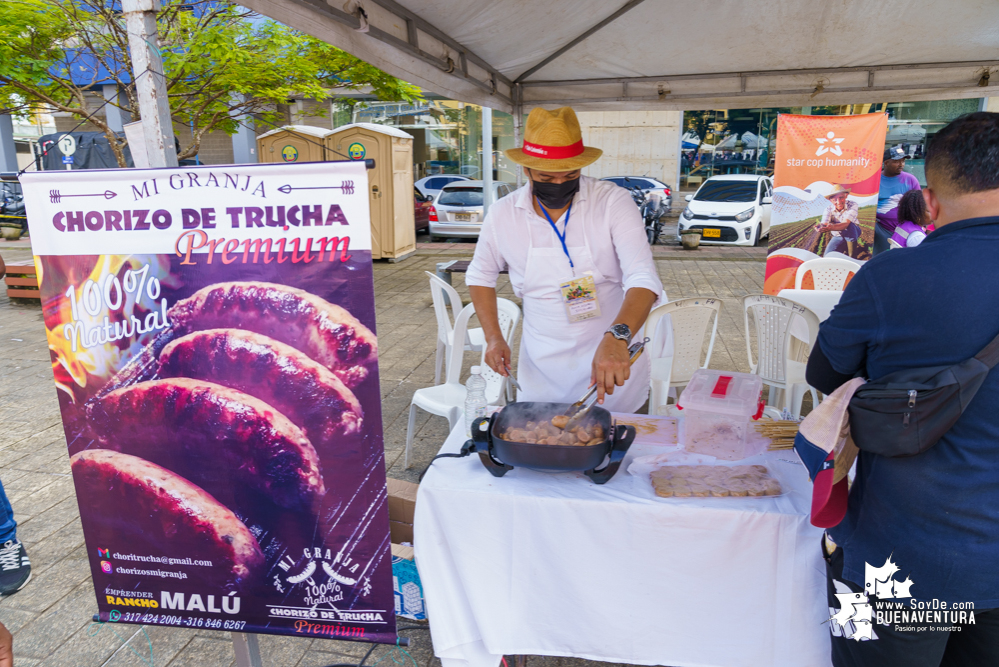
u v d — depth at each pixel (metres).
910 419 1.17
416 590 2.30
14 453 3.88
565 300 2.22
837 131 5.61
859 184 5.68
